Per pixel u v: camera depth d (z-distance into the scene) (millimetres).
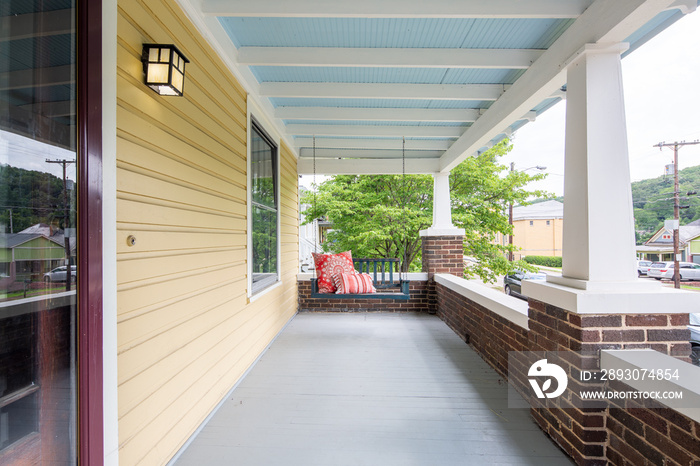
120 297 1440
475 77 3275
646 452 1491
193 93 2141
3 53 1020
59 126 1176
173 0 1909
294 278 5539
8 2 1037
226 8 2164
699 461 1239
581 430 1765
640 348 1750
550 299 2043
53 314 1154
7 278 1027
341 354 3564
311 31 2576
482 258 7562
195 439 2070
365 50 2791
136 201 1564
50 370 1144
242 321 3000
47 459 1132
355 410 2408
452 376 2988
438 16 2158
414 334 4309
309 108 4066
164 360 1791
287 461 1862
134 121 1550
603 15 1868
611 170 1902
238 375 2887
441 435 2107
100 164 1321
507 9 2117
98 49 1305
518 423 2246
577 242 1976
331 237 8281
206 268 2311
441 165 5598
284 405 2484
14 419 1043
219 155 2551
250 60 2791
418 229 7477
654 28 2162
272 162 4371
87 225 1255
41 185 1118
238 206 2938
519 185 7562
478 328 3576
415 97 3424
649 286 1826
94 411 1262
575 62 2090
